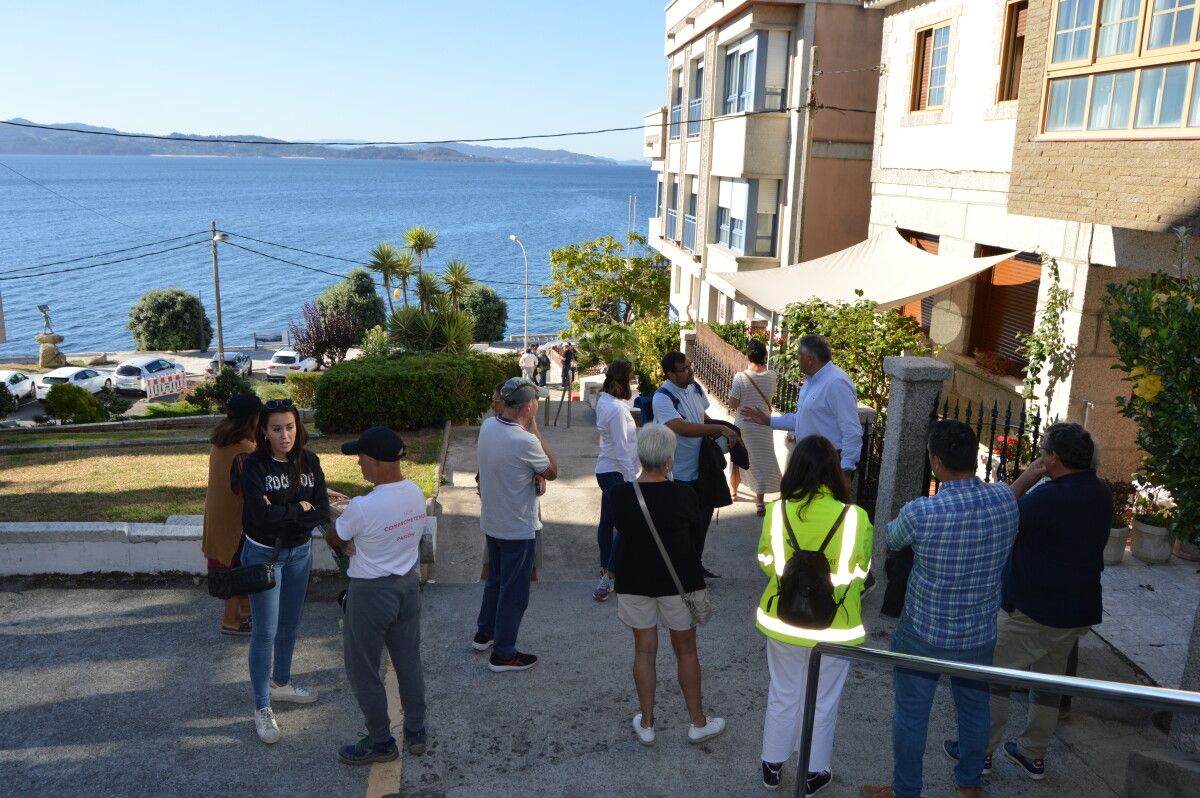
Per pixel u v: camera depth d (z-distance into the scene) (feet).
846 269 45.60
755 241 73.92
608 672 18.04
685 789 14.15
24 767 14.56
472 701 16.83
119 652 18.54
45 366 176.45
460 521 29.60
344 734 15.79
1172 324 13.67
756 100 70.64
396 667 14.84
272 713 15.67
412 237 143.95
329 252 613.93
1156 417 14.03
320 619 20.38
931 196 45.73
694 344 62.13
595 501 33.19
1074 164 28.81
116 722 15.97
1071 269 33.24
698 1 87.51
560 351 152.56
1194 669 14.34
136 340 225.97
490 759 14.94
